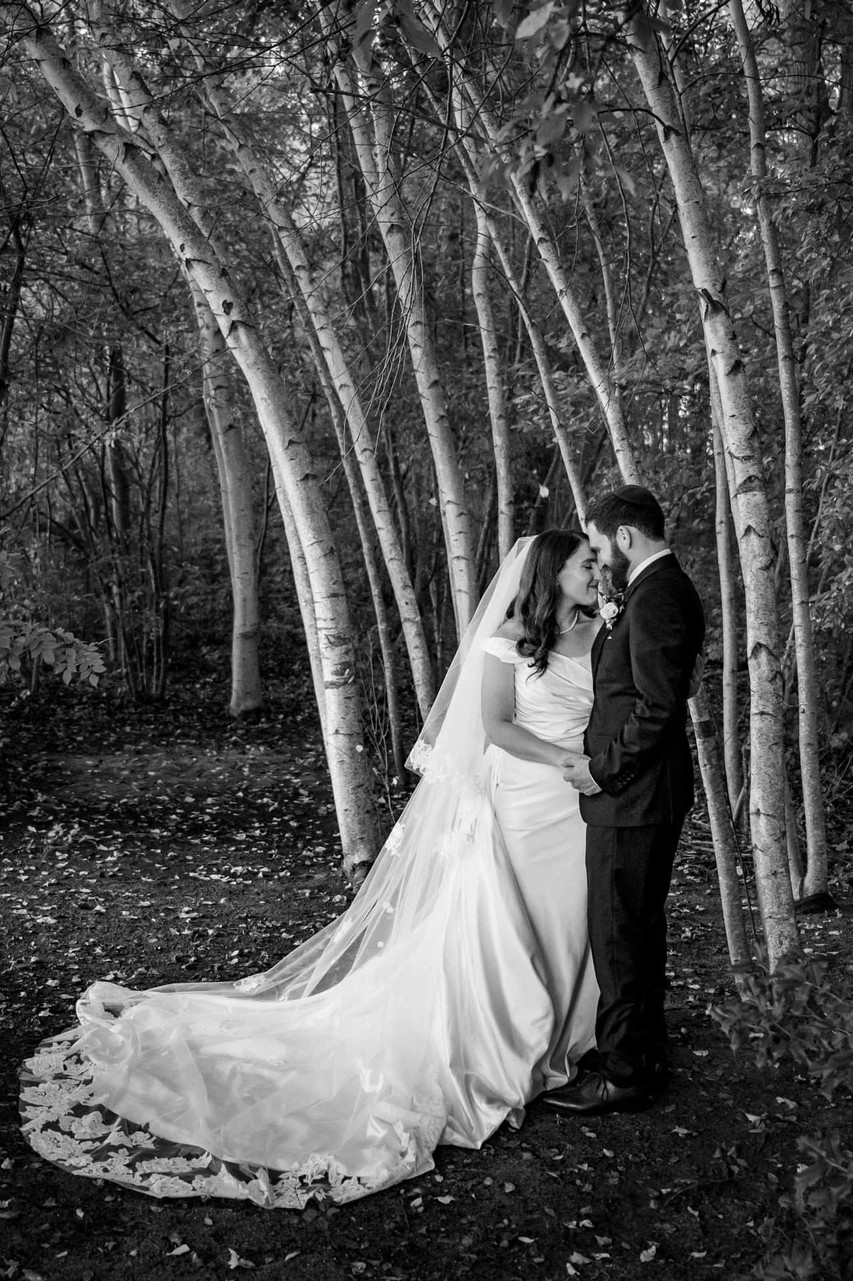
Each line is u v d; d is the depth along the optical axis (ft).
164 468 37.24
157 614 38.50
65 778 27.45
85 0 16.05
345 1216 8.54
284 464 17.74
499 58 15.20
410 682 38.11
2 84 17.47
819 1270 6.88
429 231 29.19
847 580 17.98
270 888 18.75
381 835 18.98
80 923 16.40
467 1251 8.05
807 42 18.62
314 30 16.03
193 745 32.12
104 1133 9.69
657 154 21.01
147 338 34.30
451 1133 9.65
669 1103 10.24
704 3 17.74
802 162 18.88
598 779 9.58
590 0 8.39
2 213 26.25
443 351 31.73
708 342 11.03
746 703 26.89
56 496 41.04
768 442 21.63
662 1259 7.90
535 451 33.30
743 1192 8.72
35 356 31.78
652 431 25.64
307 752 31.55
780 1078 10.68
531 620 10.48
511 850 10.56
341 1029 10.98
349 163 25.50
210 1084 10.39
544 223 13.97
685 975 13.78
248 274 29.96
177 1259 7.95
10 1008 12.87
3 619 18.39
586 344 13.92
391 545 22.85
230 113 19.11
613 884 9.71
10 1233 8.22
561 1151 9.45
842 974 13.34
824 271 18.51
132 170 16.08
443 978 10.36
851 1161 6.59
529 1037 10.20
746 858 19.67
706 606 28.53
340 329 26.63
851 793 23.57
